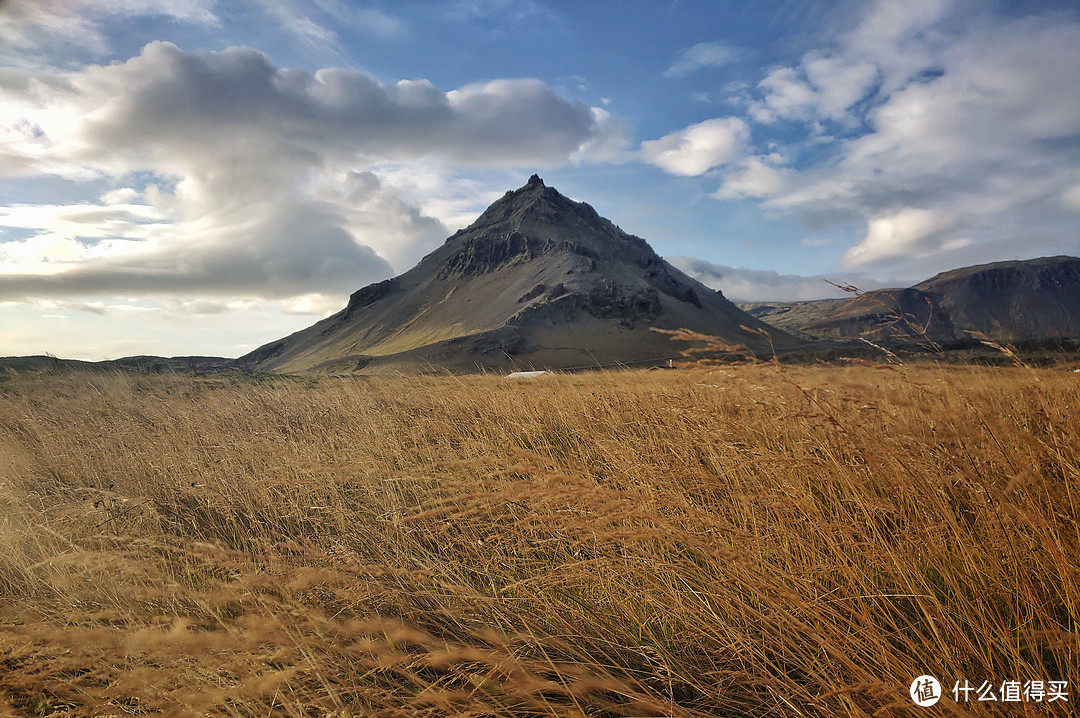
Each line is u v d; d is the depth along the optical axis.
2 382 9.84
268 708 1.89
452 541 3.19
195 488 4.29
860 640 1.86
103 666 2.01
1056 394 2.70
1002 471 2.24
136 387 9.91
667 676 2.03
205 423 6.86
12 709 2.02
